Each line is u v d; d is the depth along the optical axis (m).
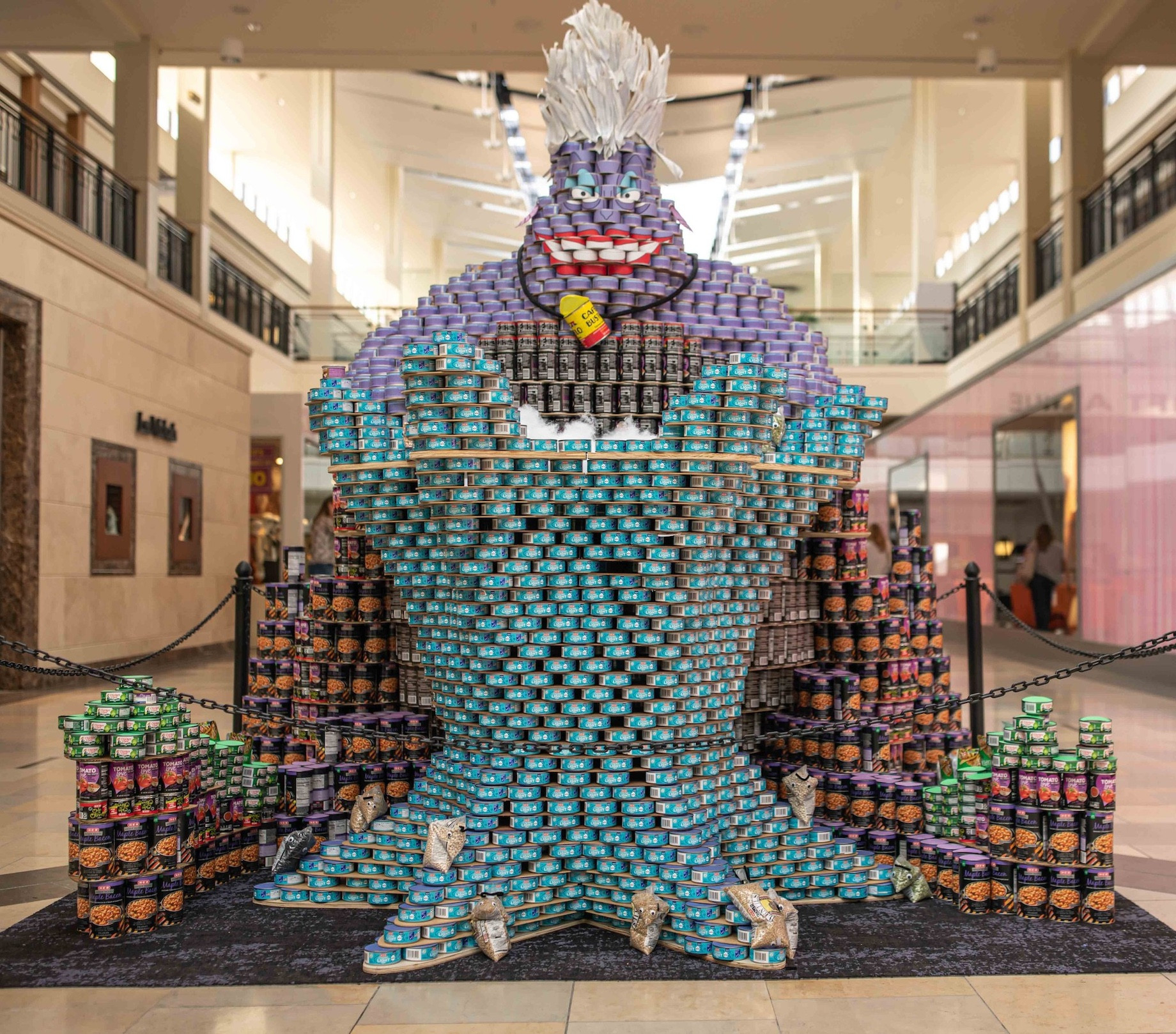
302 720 4.74
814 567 5.62
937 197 30.50
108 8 13.56
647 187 4.78
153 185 14.64
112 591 12.56
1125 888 4.52
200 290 16.70
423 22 14.09
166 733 4.11
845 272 37.31
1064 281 16.05
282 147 26.78
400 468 4.55
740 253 37.41
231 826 4.80
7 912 4.25
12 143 13.11
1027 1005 3.32
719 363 4.59
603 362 4.46
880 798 4.89
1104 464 11.04
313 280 23.06
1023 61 15.59
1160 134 13.66
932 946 3.84
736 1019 3.23
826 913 4.24
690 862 4.04
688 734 4.39
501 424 4.19
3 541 10.77
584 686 4.29
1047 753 4.18
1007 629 14.80
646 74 4.75
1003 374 14.66
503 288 4.80
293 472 18.62
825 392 4.87
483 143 25.91
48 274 11.09
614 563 4.53
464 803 4.36
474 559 4.36
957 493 17.22
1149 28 14.42
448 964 3.71
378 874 4.29
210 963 3.70
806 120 24.78
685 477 4.22
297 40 14.63
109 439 12.51
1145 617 10.12
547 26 14.17
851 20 14.02
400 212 29.17
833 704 5.30
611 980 3.55
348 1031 3.15
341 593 5.49
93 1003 3.37
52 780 6.73
